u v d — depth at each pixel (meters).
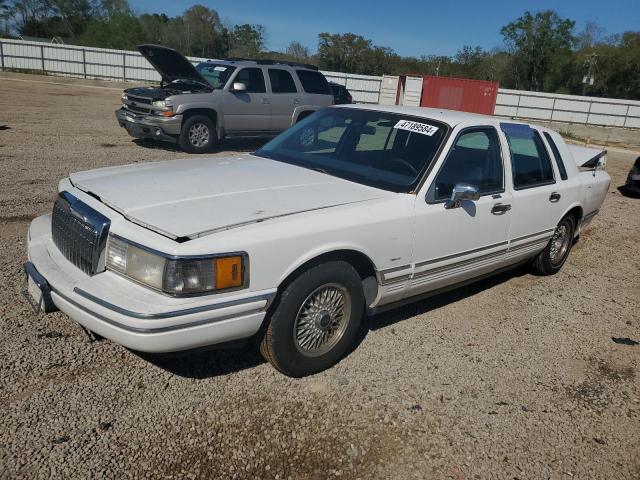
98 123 14.69
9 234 5.43
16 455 2.62
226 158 4.50
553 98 33.00
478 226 4.16
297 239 3.06
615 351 4.20
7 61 32.00
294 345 3.28
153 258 2.74
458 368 3.75
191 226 2.87
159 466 2.64
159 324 2.64
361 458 2.82
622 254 6.80
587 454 3.02
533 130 5.00
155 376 3.33
